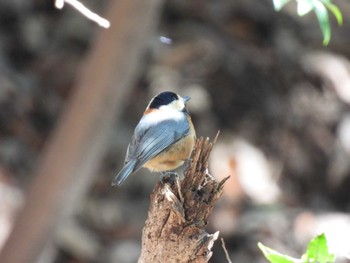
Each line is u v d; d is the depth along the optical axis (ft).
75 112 28.35
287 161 44.75
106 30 27.50
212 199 16.38
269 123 45.85
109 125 28.63
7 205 37.91
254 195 42.09
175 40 46.93
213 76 46.47
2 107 43.68
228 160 42.60
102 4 47.70
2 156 41.14
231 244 40.06
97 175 41.52
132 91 44.52
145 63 45.39
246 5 50.01
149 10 27.27
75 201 29.48
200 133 43.52
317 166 45.34
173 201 16.10
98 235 39.55
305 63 48.57
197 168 16.46
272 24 49.93
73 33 47.14
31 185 29.50
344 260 33.76
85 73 28.27
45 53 46.34
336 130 46.34
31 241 29.60
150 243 16.60
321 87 47.85
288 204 42.88
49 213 29.25
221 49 47.55
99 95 27.99
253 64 47.85
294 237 41.06
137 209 41.01
